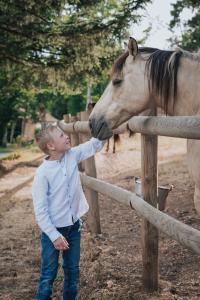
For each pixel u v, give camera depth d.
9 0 11.85
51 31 13.13
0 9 12.15
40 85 15.98
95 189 4.87
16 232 5.94
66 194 2.96
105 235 5.38
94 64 14.47
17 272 4.28
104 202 7.52
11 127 44.44
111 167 12.34
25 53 13.86
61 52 14.20
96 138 3.36
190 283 3.64
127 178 10.12
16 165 15.04
